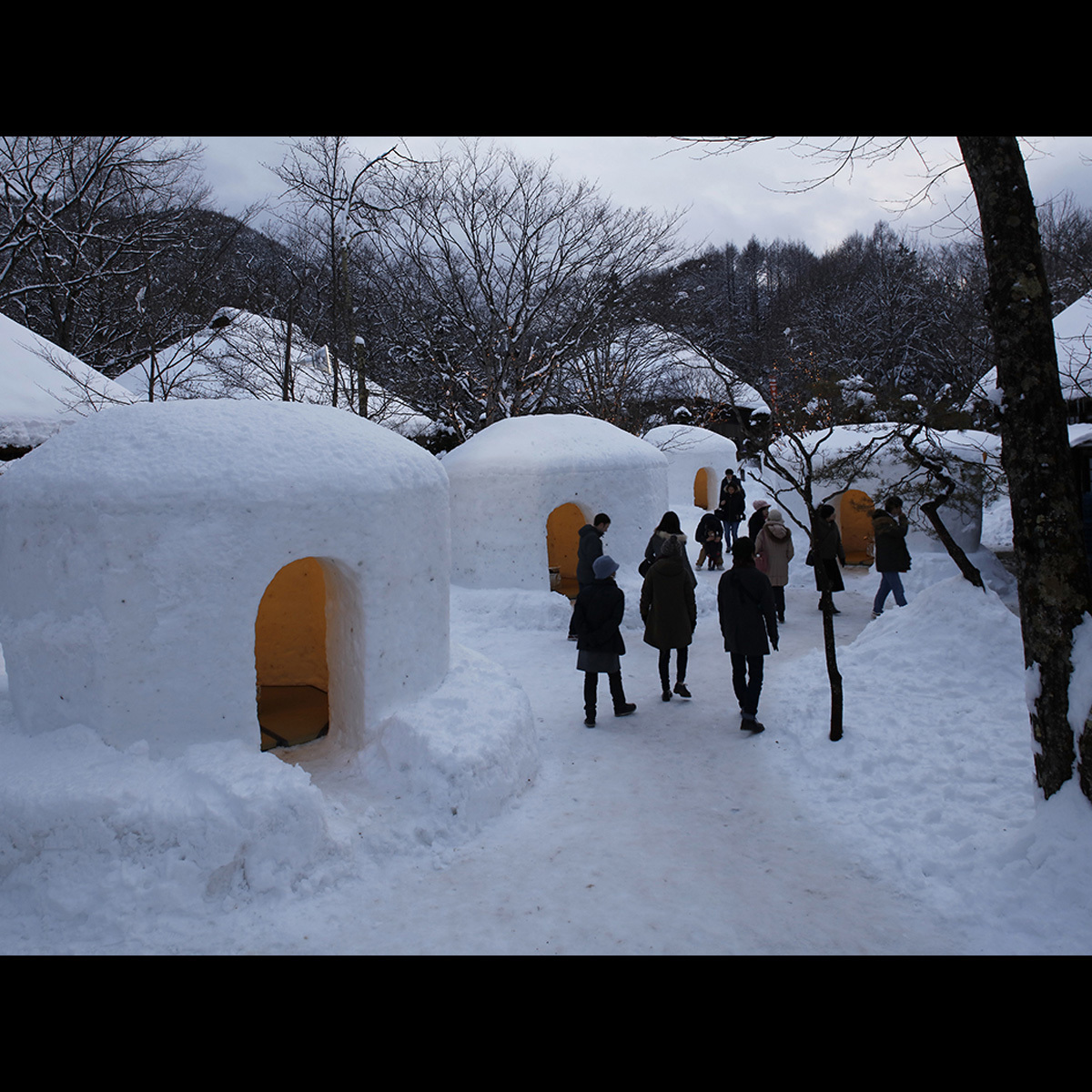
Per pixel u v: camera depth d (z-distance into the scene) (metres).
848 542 17.41
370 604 5.64
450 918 4.24
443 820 5.07
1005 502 20.19
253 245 18.34
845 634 10.02
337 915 4.28
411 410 16.75
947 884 4.32
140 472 4.79
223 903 4.29
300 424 5.66
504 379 16.73
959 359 17.69
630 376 19.41
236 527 4.95
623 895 4.42
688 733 6.86
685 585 7.52
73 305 19.41
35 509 4.79
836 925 4.07
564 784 5.90
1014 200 4.28
